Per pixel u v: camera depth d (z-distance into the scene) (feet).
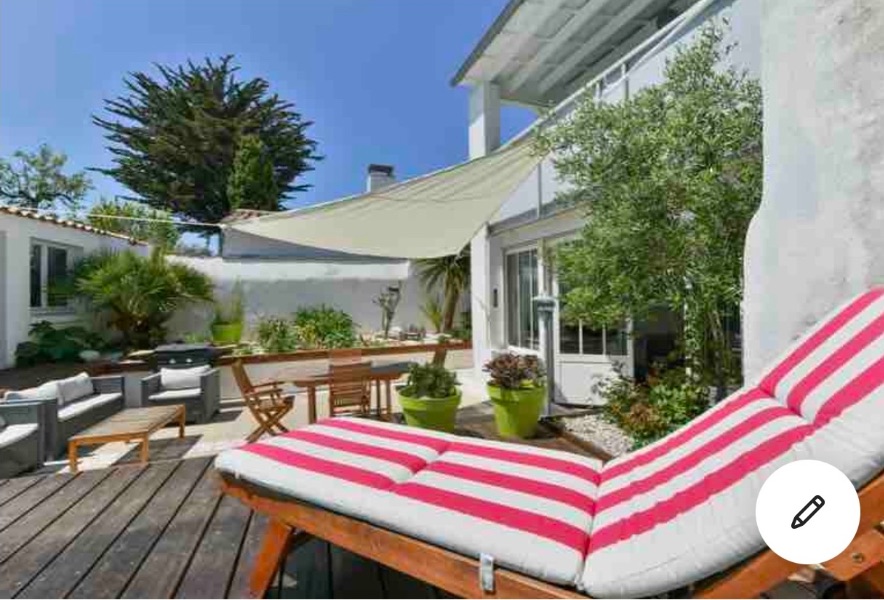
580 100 15.20
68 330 32.99
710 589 5.04
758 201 11.05
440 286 47.16
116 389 22.80
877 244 6.73
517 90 32.24
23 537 8.92
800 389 6.26
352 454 8.15
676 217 11.98
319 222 22.52
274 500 7.31
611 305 13.21
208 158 82.69
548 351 20.80
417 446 8.67
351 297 44.96
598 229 12.96
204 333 40.06
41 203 74.43
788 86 8.34
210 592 7.22
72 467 15.87
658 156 11.91
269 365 31.83
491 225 30.66
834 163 7.39
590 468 7.98
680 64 12.37
